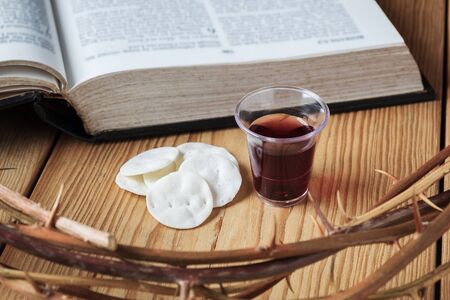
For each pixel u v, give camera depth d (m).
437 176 0.31
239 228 0.40
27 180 0.43
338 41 0.47
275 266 0.30
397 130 0.46
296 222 0.40
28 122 0.46
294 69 0.46
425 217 0.32
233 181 0.42
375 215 0.31
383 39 0.47
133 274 0.29
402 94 0.47
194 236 0.40
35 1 0.47
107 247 0.29
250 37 0.47
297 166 0.40
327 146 0.45
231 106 0.46
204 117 0.46
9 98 0.42
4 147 0.45
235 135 0.45
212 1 0.50
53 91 0.43
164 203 0.41
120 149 0.45
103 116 0.44
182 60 0.45
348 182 0.43
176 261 0.29
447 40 0.53
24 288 0.30
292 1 0.50
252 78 0.46
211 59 0.45
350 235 0.30
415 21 0.54
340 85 0.47
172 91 0.45
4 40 0.43
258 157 0.40
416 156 0.44
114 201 0.42
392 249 0.38
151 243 0.39
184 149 0.44
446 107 0.47
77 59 0.45
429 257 0.38
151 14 0.48
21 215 0.31
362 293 0.29
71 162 0.44
